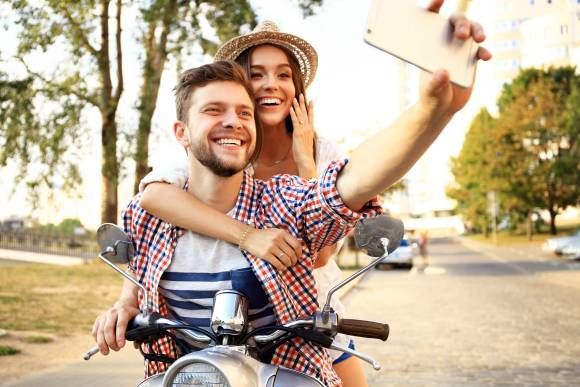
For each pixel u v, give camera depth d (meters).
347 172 1.82
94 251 35.53
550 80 48.00
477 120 61.09
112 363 7.25
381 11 1.57
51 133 19.58
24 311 11.38
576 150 46.53
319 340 1.90
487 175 48.91
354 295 16.72
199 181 2.09
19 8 18.73
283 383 1.80
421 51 1.58
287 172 2.99
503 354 8.32
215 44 20.16
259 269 1.97
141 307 2.14
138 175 21.03
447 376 7.10
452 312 12.68
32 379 6.36
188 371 1.69
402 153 1.67
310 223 1.97
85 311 11.72
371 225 1.81
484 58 1.61
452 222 96.62
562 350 8.54
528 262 29.62
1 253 32.00
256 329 1.92
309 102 2.93
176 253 2.06
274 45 2.94
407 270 27.11
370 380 6.92
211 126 1.97
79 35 19.44
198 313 2.07
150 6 19.11
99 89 20.42
